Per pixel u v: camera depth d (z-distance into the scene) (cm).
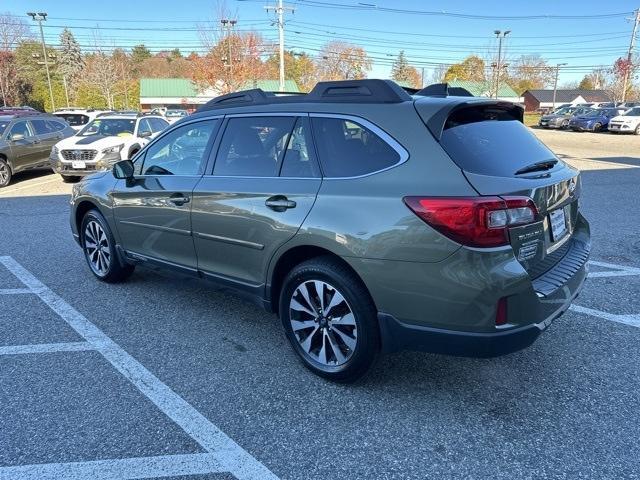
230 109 383
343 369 314
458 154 274
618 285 481
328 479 245
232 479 246
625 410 293
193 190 383
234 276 368
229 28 3791
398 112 294
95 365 352
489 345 264
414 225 268
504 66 6125
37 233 725
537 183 281
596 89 9488
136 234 449
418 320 277
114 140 1266
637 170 1306
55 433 280
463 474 247
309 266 316
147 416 295
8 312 444
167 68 8494
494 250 256
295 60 6594
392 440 272
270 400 310
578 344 371
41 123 1367
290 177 329
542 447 264
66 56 7931
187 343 384
